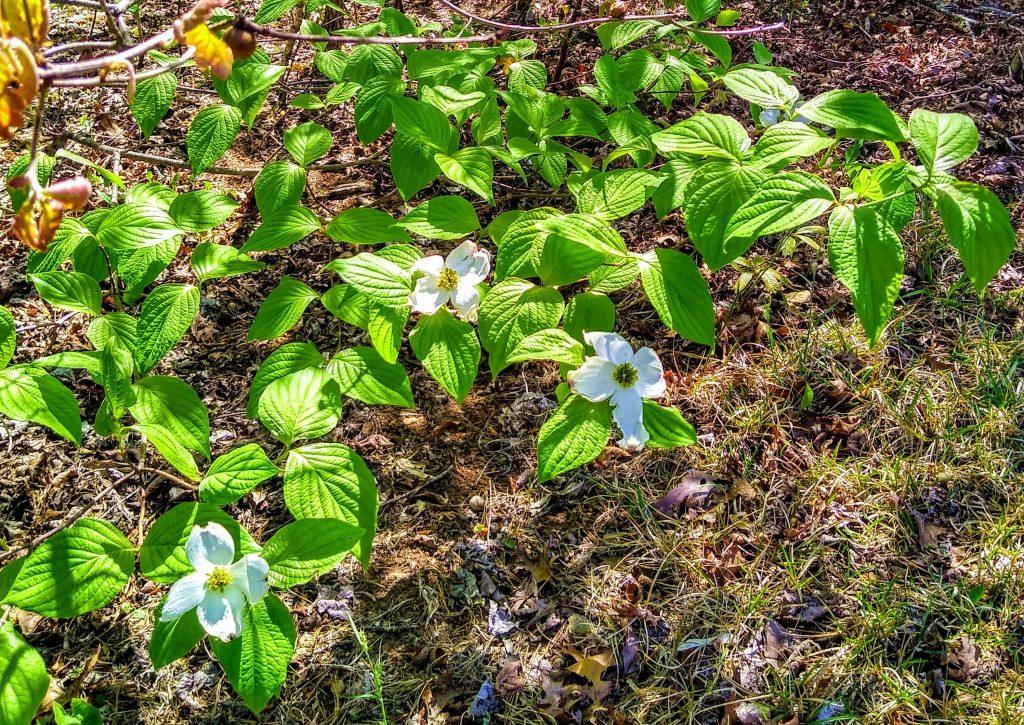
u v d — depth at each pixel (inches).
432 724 45.3
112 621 47.8
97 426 44.8
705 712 45.1
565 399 43.8
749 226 41.3
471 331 45.9
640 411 42.0
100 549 41.0
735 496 50.1
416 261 47.0
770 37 70.4
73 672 46.6
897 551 48.3
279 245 48.8
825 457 50.8
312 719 45.6
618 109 54.6
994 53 67.6
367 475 43.6
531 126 52.6
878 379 53.0
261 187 50.9
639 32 55.7
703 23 59.9
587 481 51.0
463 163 48.8
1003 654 45.6
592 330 45.4
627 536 49.4
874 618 46.4
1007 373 52.4
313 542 41.1
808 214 41.0
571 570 48.8
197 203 49.3
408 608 48.0
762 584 47.7
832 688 45.2
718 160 45.1
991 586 47.0
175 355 55.4
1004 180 59.9
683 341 55.4
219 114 51.9
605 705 45.5
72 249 49.3
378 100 52.7
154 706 45.8
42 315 56.7
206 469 51.5
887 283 40.3
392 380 46.2
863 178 42.0
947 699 44.7
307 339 56.0
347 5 69.6
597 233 44.1
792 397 52.9
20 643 40.1
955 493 49.6
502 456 52.1
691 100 65.4
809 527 49.1
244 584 40.1
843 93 43.5
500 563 49.0
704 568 48.3
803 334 54.8
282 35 37.2
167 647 40.7
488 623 47.6
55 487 51.2
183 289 47.4
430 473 51.6
